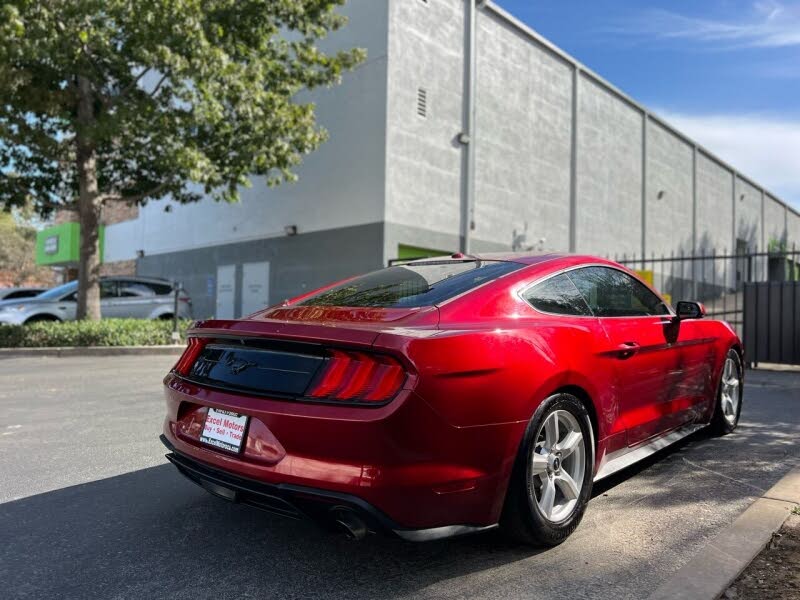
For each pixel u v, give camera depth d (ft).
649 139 89.04
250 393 8.77
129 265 86.79
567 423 10.11
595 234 75.10
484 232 58.08
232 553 9.66
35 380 27.20
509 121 61.62
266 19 41.34
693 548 9.75
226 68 36.22
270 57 43.06
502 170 60.49
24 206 45.47
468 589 8.45
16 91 35.94
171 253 76.43
